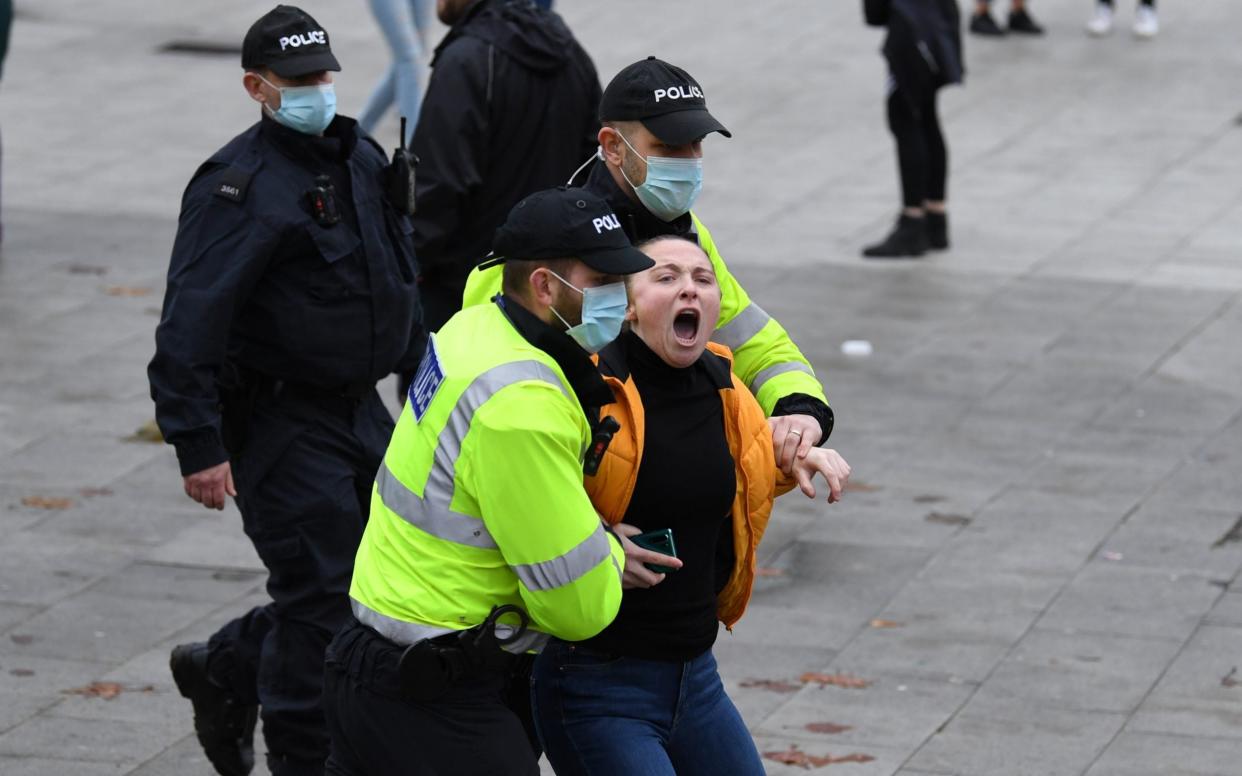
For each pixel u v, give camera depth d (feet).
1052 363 112.16
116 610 77.71
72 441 98.48
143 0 226.99
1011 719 68.44
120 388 107.14
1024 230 141.38
